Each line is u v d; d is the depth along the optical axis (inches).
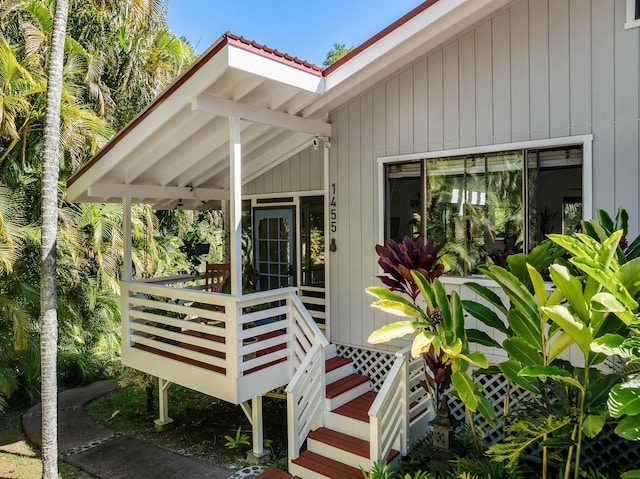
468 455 173.6
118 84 494.9
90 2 431.2
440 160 225.3
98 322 432.1
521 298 133.5
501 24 206.2
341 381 237.3
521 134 202.5
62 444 252.7
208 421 281.6
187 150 251.6
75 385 365.1
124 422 284.7
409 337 232.1
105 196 267.4
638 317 103.7
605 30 184.5
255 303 209.5
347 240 256.7
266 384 216.4
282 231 316.5
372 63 207.5
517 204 205.5
